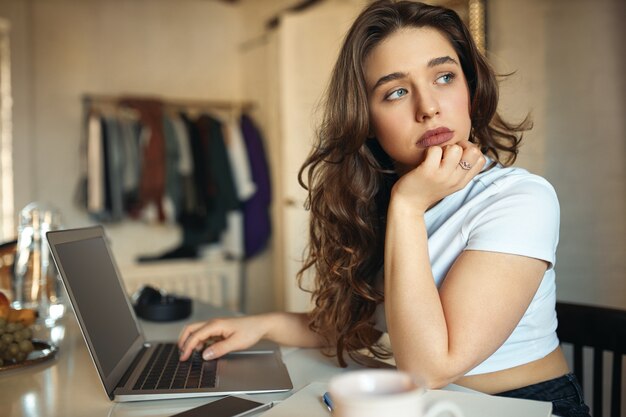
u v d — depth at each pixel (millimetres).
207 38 4012
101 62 3658
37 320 1330
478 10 1998
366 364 993
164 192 3387
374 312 1040
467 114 909
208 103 3889
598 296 1793
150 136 3365
